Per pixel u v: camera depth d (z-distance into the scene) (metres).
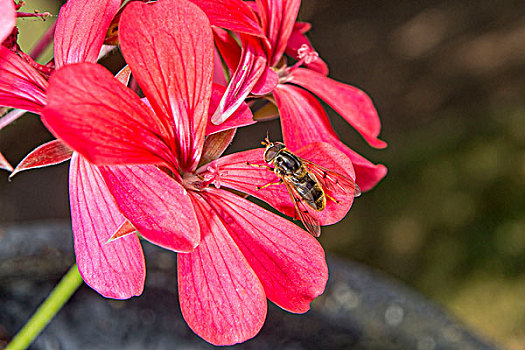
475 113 0.63
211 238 0.21
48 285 0.28
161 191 0.20
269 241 0.21
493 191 0.54
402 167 0.57
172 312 0.29
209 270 0.21
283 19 0.23
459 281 0.50
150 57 0.20
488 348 0.28
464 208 0.53
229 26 0.21
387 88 0.70
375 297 0.28
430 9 0.80
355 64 0.73
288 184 0.22
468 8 0.78
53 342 0.28
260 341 0.28
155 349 0.28
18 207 0.54
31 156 0.21
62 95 0.19
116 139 0.20
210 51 0.20
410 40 0.76
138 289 0.20
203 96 0.21
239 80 0.21
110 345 0.28
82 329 0.28
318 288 0.21
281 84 0.23
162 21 0.20
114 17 0.21
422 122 0.64
